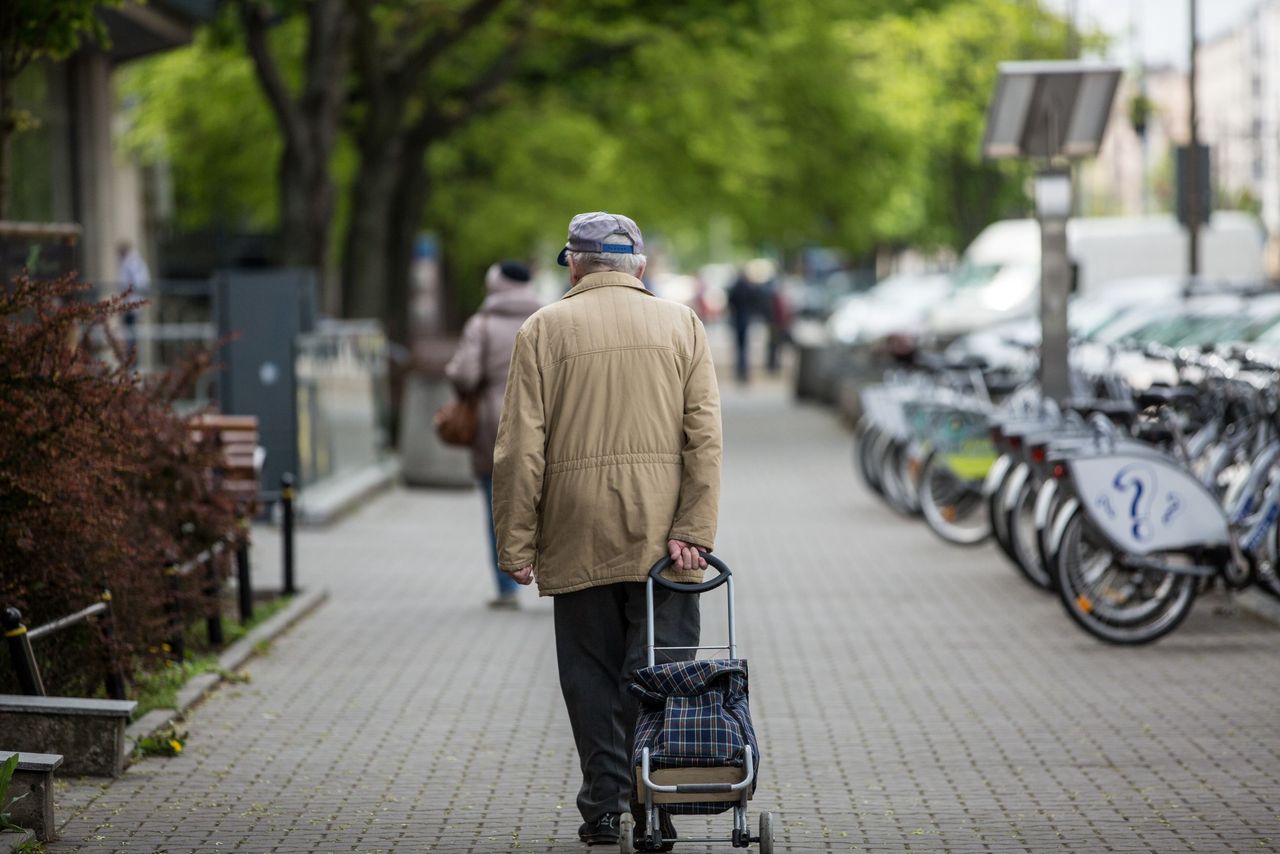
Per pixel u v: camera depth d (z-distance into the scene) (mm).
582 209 57875
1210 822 11898
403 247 49344
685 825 11930
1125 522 17922
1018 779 13133
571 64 48656
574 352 10898
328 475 32125
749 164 52062
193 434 18562
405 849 11383
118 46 41344
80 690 14609
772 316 81688
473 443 21234
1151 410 20609
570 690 11078
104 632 14297
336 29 38562
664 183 55625
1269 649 17969
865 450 31031
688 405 10938
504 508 10820
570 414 10891
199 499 17672
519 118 54156
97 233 42469
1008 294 62125
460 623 20328
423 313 83812
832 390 57969
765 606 21328
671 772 10148
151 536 16344
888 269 117812
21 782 11461
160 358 29156
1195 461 20141
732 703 10383
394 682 16938
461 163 58031
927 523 27375
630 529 10781
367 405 36594
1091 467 17969
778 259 130125
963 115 63906
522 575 10867
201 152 56719
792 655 18188
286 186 38625
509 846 11445
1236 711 15297
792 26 49875
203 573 17891
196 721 15164
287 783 13086
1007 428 21672
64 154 41531
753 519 30406
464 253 60500
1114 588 18375
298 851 11328
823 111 55438
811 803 12492
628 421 10859
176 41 40844
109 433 13422
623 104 52312
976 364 28609
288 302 29078
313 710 15648
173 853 11242
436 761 13797
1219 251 59094
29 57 19062
